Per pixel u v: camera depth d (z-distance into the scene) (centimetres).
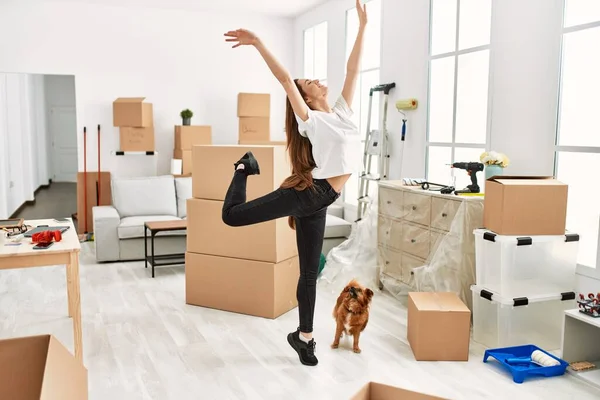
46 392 91
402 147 522
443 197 390
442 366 322
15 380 106
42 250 293
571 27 342
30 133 1026
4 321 394
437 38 471
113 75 697
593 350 322
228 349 345
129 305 431
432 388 293
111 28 691
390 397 142
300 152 292
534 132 372
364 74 600
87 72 687
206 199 420
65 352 108
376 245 477
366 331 379
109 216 566
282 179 400
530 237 329
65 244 308
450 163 461
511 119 392
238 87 754
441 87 468
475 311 358
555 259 338
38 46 665
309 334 324
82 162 695
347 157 286
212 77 740
